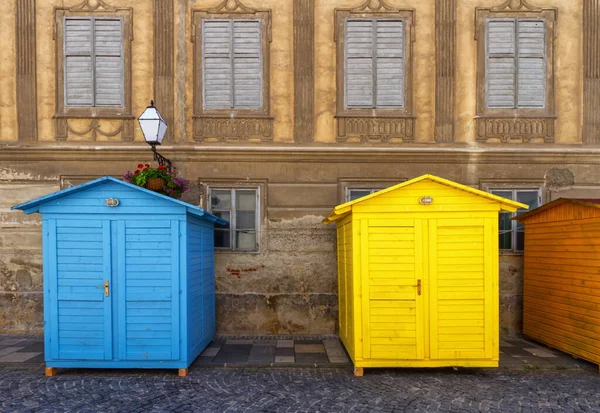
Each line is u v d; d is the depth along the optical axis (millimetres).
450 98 8539
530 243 7781
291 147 8367
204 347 7125
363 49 8609
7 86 8484
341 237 7270
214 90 8570
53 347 5984
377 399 5227
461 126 8562
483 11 8594
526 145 8484
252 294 8320
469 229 5988
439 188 5992
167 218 6066
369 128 8555
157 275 6062
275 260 8375
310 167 8477
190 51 8547
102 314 6016
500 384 5734
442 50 8547
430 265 5992
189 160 8398
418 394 5387
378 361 6023
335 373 6180
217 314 8273
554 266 7070
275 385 5695
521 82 8602
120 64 8547
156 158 7215
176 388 5566
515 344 7680
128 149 8320
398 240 6020
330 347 7375
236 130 8531
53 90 8508
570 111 8586
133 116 8484
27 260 8320
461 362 5965
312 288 8367
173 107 8508
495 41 8602
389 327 6023
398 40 8609
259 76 8578
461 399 5227
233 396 5309
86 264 6023
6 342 7641
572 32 8609
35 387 5578
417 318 5988
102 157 8375
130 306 6035
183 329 6055
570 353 6656
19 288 8312
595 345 6152
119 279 6027
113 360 6004
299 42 8531
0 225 8320
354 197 8562
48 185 8375
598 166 8516
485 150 8391
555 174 8484
